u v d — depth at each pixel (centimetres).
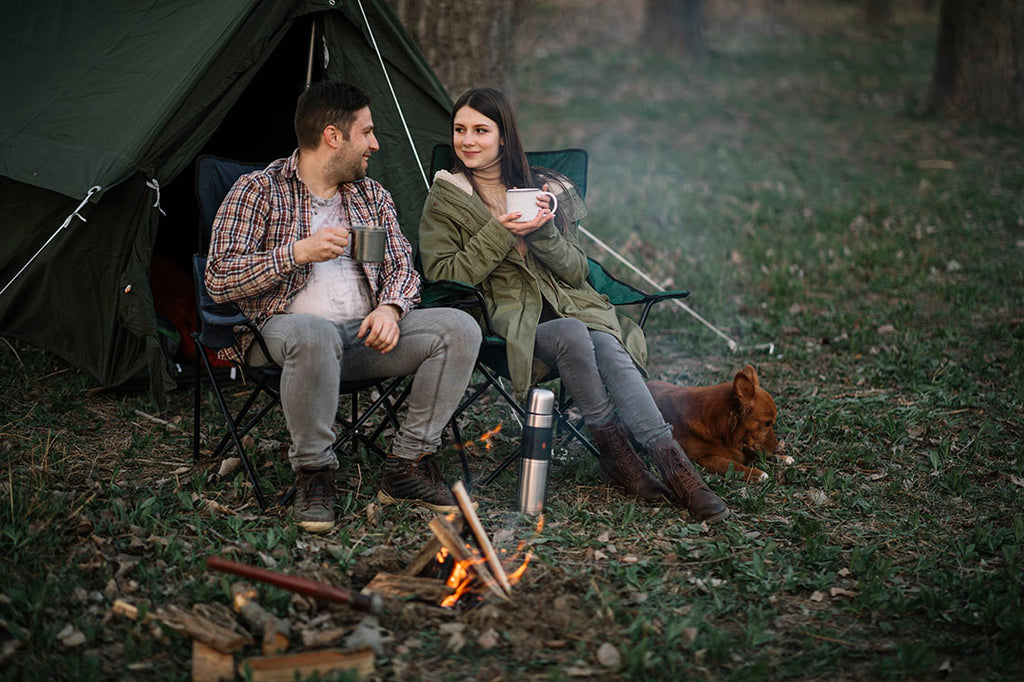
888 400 479
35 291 449
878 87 1616
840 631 279
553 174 402
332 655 246
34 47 511
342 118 338
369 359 346
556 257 372
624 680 251
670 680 253
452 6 646
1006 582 300
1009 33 1300
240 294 329
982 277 700
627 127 1305
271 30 438
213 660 246
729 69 1756
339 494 359
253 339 335
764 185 1000
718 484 376
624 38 1969
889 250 762
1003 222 859
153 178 417
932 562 317
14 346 486
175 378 458
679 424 401
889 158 1138
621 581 301
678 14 1845
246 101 545
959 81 1350
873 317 614
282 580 263
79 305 441
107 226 426
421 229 382
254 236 338
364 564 303
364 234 318
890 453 417
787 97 1530
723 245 780
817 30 2280
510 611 280
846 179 1044
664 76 1667
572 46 1856
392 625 272
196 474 360
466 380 342
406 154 493
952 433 437
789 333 586
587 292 388
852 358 542
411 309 351
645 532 335
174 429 418
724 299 642
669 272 698
